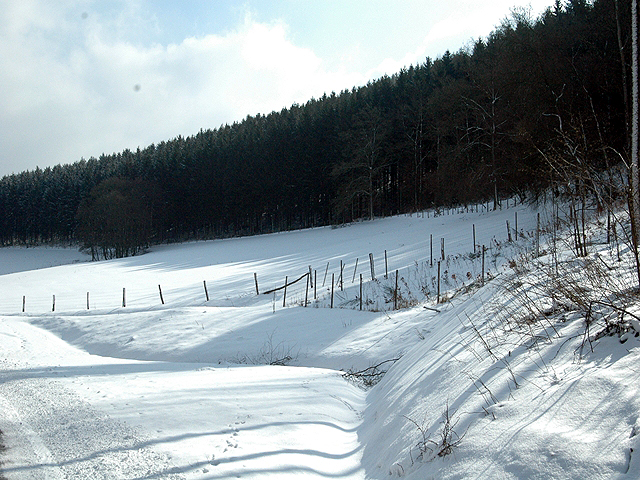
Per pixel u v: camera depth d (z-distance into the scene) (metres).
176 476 3.37
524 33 27.17
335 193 59.12
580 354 3.23
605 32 21.48
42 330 15.68
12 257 79.00
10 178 112.25
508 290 5.89
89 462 3.67
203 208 75.44
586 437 2.36
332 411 5.65
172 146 97.38
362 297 16.83
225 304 19.69
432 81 53.09
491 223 25.86
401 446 3.71
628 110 15.66
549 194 20.94
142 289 26.53
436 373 4.81
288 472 3.57
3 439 4.29
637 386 2.51
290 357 10.50
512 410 3.02
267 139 70.00
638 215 4.38
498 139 32.84
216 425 4.58
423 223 36.06
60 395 5.73
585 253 7.07
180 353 11.57
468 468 2.72
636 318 3.12
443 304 11.52
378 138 49.84
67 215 91.75
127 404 5.22
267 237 55.91
